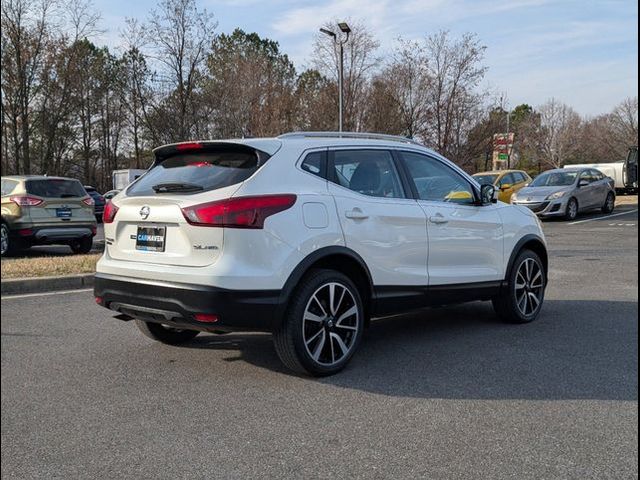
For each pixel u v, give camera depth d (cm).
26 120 3762
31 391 444
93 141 4734
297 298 453
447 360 515
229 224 430
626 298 776
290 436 363
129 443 356
